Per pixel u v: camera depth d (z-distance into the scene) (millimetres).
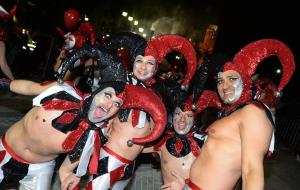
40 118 2920
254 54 2818
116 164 3426
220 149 2658
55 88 2967
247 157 2381
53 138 2926
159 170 6105
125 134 3428
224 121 2701
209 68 2969
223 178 2643
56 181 4469
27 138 2980
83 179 4641
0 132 5590
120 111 3439
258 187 2262
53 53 11141
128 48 3432
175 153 3557
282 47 2803
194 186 2779
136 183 5305
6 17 3730
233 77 2771
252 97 2738
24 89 3070
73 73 5949
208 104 3512
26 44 10844
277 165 8109
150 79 3490
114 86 2865
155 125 3191
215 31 13914
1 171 3074
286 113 12875
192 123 3576
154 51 3395
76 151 2965
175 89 3600
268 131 2457
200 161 2824
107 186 3404
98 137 3025
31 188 3152
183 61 8805
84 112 2896
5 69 3867
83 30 5855
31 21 13688
